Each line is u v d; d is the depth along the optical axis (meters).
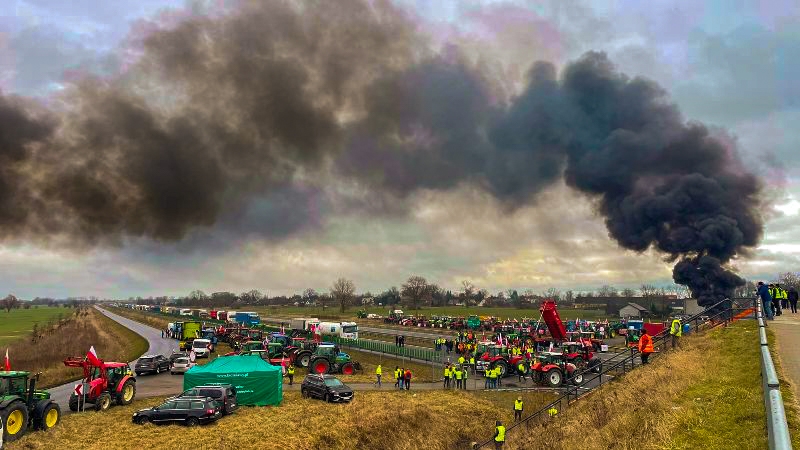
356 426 33.28
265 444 28.25
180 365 53.62
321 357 51.69
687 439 12.80
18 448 24.61
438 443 33.00
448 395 41.56
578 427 23.41
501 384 45.41
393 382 47.94
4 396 25.78
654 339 37.75
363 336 94.44
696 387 17.88
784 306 42.84
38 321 175.25
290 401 38.75
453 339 83.81
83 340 93.81
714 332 32.44
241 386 36.94
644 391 22.03
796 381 15.98
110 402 34.59
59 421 29.41
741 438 11.91
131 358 71.50
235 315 117.44
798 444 10.35
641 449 13.60
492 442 30.09
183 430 29.73
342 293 195.12
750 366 19.34
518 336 76.44
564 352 46.09
